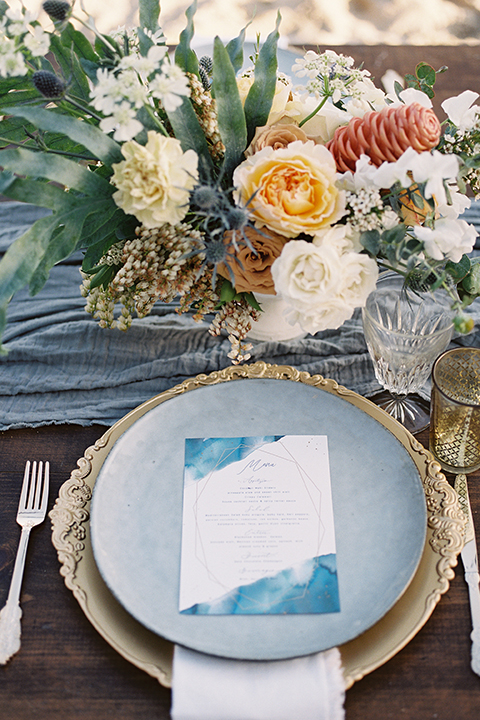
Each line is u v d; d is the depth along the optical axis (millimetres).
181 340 905
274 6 2535
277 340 873
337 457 690
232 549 619
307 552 613
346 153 662
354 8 2584
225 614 571
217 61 635
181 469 690
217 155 724
